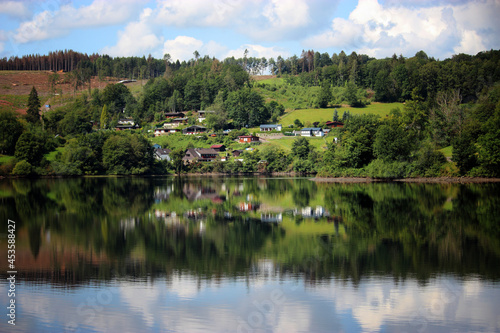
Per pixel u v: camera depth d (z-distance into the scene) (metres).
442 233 47.97
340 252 40.66
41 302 29.17
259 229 51.25
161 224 54.50
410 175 112.25
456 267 35.66
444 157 113.50
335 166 125.94
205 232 49.59
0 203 72.38
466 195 79.00
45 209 66.00
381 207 66.62
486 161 103.94
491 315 26.92
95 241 45.22
